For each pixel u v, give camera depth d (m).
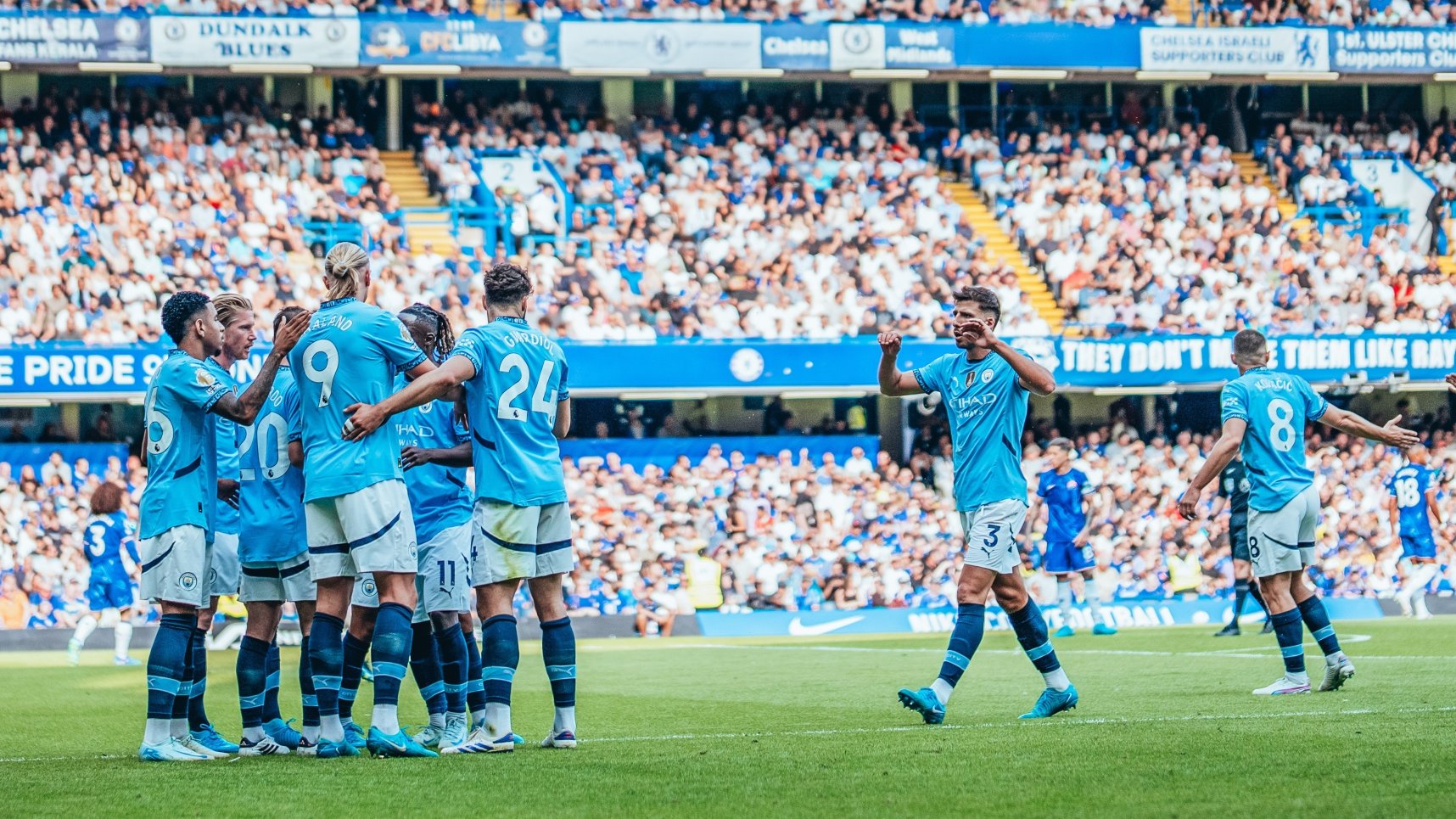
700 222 44.47
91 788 9.96
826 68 45.56
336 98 48.00
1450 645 23.88
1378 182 48.88
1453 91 51.56
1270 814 8.18
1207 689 17.12
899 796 9.01
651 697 18.83
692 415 44.31
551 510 12.01
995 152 48.31
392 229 42.97
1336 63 46.97
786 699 17.91
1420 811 8.16
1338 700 14.89
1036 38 46.28
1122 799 8.73
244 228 41.72
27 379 35.97
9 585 35.31
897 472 40.91
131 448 39.03
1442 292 45.28
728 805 8.82
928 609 38.22
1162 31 46.44
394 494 11.55
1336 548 40.44
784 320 42.53
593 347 38.81
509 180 45.16
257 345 38.00
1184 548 40.09
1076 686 18.09
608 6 46.00
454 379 11.48
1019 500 13.99
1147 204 46.47
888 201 45.94
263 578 12.93
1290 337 40.66
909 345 40.50
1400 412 44.16
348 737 12.14
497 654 11.82
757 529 38.88
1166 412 45.22
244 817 8.71
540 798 9.17
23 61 41.31
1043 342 40.06
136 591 35.25
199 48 42.41
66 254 40.06
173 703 12.17
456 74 44.47
